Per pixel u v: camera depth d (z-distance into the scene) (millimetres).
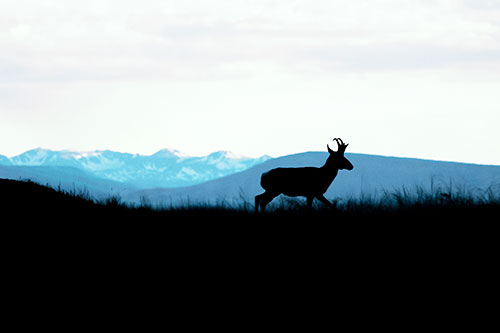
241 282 29516
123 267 32438
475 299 26500
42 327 25062
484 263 29984
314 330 24672
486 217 36812
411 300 26672
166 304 27406
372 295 27281
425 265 30094
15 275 31141
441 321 24875
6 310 26672
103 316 26266
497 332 23922
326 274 29766
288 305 26828
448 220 36656
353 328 24625
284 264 31438
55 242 37531
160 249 35750
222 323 25469
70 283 30094
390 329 24531
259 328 24969
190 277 30562
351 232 35906
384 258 31312
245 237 36969
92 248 36250
